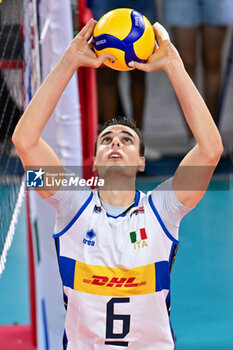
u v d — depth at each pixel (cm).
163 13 3028
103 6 2845
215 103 3152
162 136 3609
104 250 972
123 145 994
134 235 974
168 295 997
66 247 988
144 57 988
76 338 989
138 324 980
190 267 2019
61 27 1386
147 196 1012
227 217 2470
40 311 1432
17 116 1669
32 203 1406
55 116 1420
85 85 1582
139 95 3167
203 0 2962
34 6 1337
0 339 1616
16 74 1523
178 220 984
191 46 3023
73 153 1430
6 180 1388
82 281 977
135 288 973
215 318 1684
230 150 3300
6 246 1107
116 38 967
